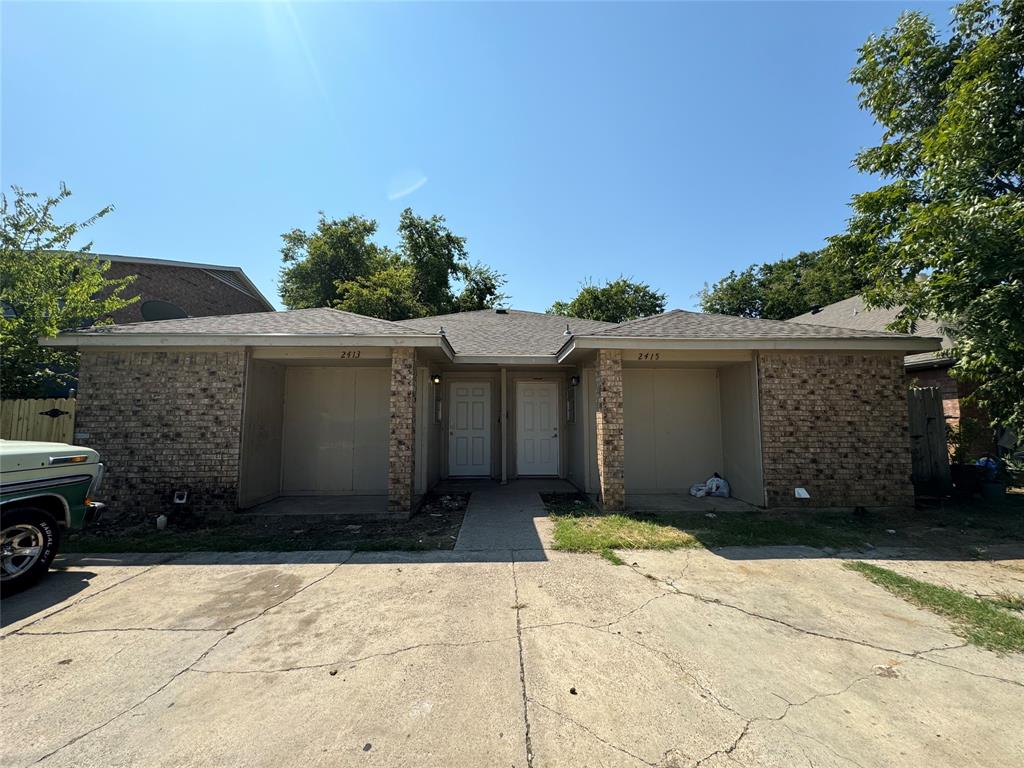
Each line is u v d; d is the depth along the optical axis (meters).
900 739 2.31
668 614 3.79
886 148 8.84
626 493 9.01
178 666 2.99
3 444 4.47
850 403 7.57
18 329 7.71
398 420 7.16
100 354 7.26
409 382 7.21
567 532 6.11
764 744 2.27
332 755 2.20
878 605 3.95
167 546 5.63
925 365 11.07
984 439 10.59
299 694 2.69
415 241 31.16
